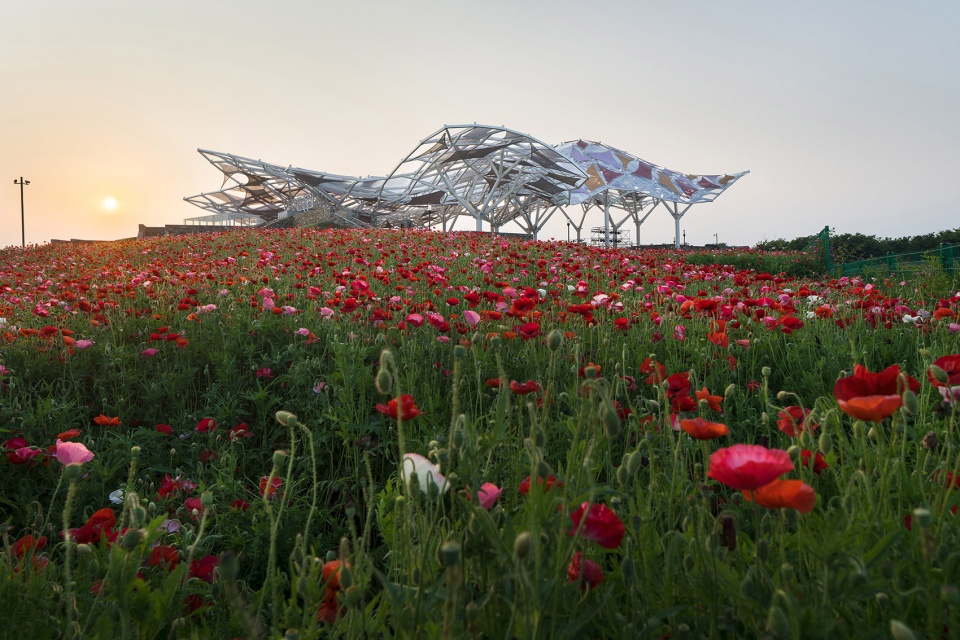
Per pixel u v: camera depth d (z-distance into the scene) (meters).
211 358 4.97
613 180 67.06
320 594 1.70
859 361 4.55
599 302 5.12
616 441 2.95
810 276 20.02
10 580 1.80
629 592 1.38
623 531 1.33
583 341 4.66
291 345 4.94
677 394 2.39
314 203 75.44
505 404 1.77
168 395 4.68
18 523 3.17
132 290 7.41
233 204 84.31
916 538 1.38
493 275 9.05
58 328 5.46
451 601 1.07
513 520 1.55
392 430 3.56
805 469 1.97
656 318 5.03
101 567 1.89
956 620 1.04
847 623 1.32
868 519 1.45
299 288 7.96
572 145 70.25
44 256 18.98
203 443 4.00
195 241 18.88
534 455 1.36
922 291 9.66
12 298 8.09
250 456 3.76
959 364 1.99
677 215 74.69
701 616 1.46
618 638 1.39
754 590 1.25
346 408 3.71
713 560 1.30
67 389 4.64
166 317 6.41
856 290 6.47
